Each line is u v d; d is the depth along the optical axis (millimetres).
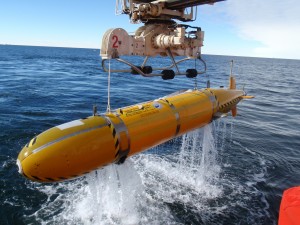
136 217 6719
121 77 35969
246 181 8562
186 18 6668
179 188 8023
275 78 48188
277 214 7086
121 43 5152
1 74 32531
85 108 16922
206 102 7051
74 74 37406
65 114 15023
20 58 68312
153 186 8055
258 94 27031
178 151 10484
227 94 8062
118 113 5250
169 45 5840
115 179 6379
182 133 6434
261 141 12055
